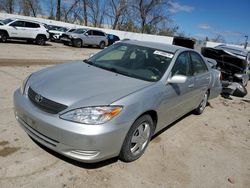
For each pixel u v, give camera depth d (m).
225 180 3.62
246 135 5.56
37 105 3.12
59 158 3.37
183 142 4.58
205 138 4.97
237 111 7.50
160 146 4.23
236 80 10.05
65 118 2.89
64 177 3.05
